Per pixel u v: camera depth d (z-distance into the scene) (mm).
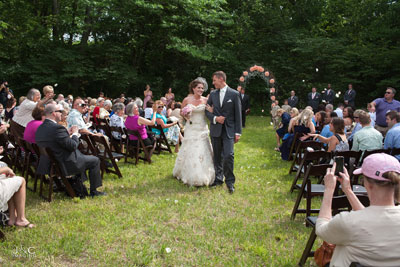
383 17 18078
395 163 1767
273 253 3137
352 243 1821
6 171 3432
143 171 6105
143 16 19016
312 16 23016
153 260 2957
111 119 7246
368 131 4953
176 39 18219
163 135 7703
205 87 5406
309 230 3678
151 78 21016
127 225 3641
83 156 4559
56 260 2900
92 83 20422
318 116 7316
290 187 5301
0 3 17641
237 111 4973
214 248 3203
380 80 20109
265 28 22375
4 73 17109
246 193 4953
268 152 8359
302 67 21141
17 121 5602
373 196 1808
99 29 19891
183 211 4129
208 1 18328
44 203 4250
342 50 20328
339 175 2264
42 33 18844
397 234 1734
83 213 3969
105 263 2875
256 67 13430
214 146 5207
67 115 5824
